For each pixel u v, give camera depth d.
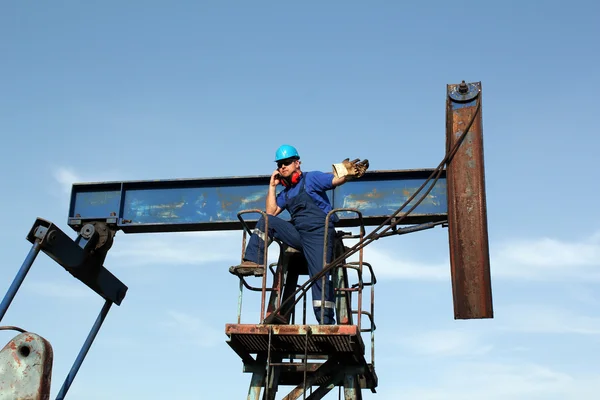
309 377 9.02
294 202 9.16
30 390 5.27
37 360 5.33
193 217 11.11
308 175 9.27
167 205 11.21
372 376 9.73
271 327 8.38
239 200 11.12
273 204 9.37
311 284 8.74
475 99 9.78
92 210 11.27
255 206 11.06
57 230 9.85
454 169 9.49
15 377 5.30
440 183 10.60
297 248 9.21
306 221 9.04
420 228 9.44
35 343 5.36
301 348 8.91
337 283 9.66
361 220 9.19
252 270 8.76
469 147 9.55
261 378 9.08
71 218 11.20
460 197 9.37
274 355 9.27
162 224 11.08
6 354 5.34
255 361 9.18
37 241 9.67
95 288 10.62
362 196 10.74
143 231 11.38
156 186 11.30
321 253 8.96
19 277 9.44
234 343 8.75
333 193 10.80
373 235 9.10
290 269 10.05
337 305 9.61
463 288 9.00
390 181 10.75
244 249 9.05
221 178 11.16
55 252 9.89
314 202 9.15
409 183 10.70
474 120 9.66
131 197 11.30
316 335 8.35
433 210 10.48
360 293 8.73
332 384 9.12
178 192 11.26
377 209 10.65
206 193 11.21
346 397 8.98
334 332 8.27
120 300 11.01
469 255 9.10
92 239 10.83
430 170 10.63
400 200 10.64
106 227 11.08
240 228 11.17
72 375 9.84
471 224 9.23
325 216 9.10
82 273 10.45
